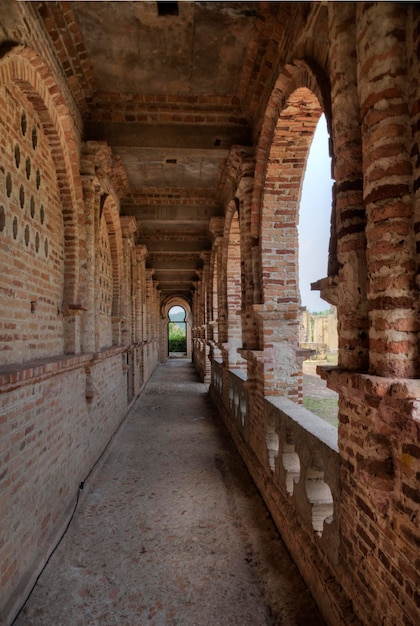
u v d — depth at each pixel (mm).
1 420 3123
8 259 3742
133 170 8891
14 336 3896
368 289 2375
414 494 2045
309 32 3732
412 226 2152
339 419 3010
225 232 9938
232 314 9750
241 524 4699
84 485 5531
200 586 3600
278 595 3471
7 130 3805
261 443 5680
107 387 7777
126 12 4633
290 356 5742
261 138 5699
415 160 2123
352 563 2803
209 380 16844
